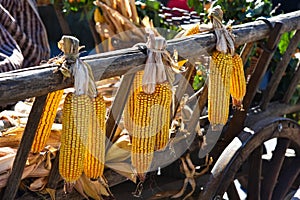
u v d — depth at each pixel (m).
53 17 5.70
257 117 2.51
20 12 2.98
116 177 1.90
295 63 2.77
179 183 2.38
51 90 1.43
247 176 2.53
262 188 2.51
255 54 2.73
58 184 1.76
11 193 1.60
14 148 1.79
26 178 1.71
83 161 1.57
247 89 2.25
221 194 2.09
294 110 2.80
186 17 3.04
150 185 2.22
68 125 1.51
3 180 1.59
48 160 1.71
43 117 1.64
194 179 2.22
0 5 2.76
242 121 2.25
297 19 2.34
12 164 1.60
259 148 2.29
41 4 3.40
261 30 2.17
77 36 4.53
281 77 2.58
